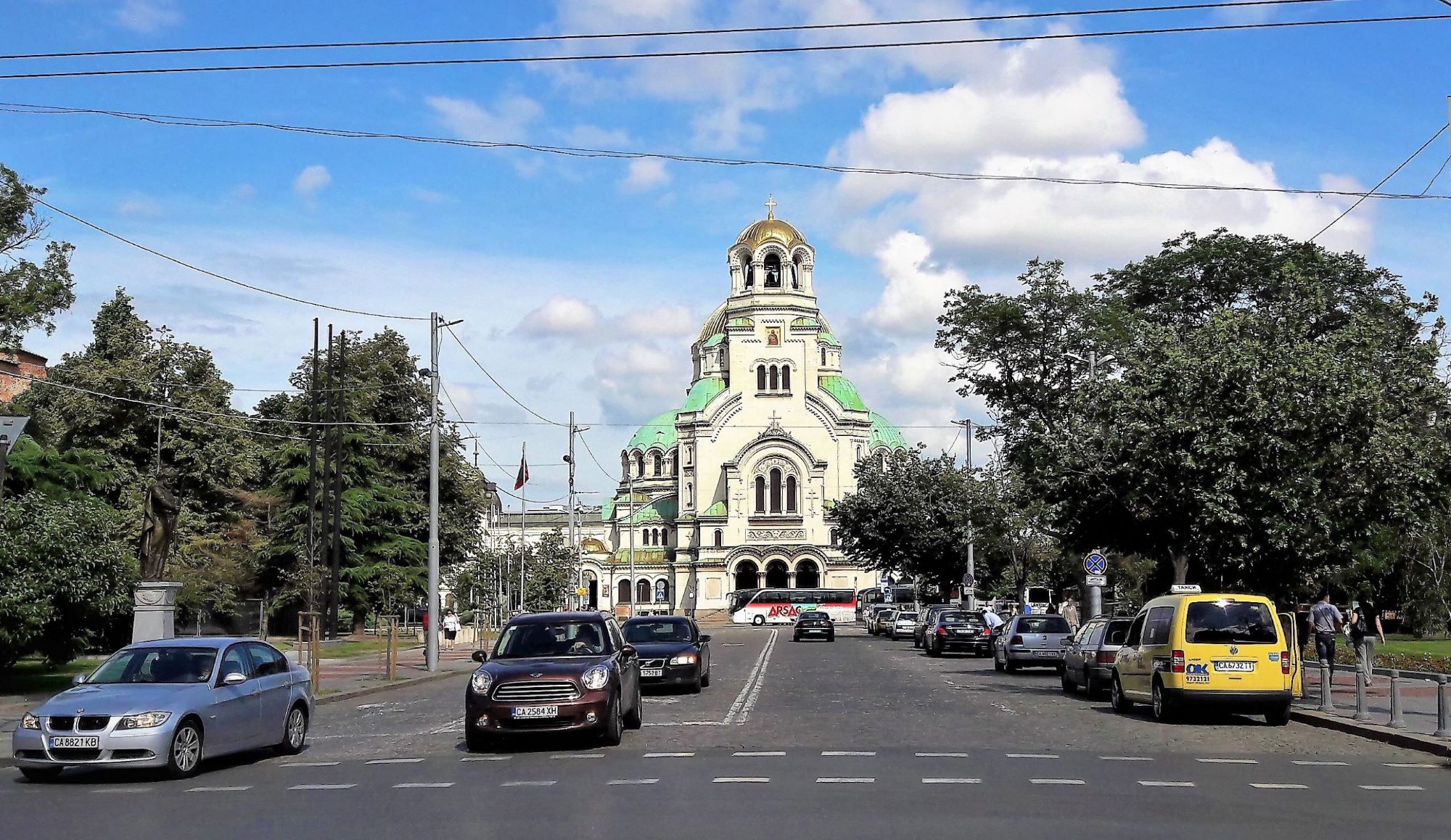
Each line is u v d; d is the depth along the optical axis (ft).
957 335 177.58
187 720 60.08
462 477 246.88
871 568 297.94
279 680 68.44
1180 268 190.80
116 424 200.23
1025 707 93.50
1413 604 192.34
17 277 132.98
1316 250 185.88
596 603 452.35
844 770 57.62
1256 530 97.96
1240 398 98.73
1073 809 46.98
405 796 52.21
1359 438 97.40
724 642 235.20
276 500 224.74
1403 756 65.21
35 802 52.90
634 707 75.87
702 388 459.32
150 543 106.83
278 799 52.39
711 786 52.95
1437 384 114.11
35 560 104.53
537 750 67.36
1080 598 243.40
